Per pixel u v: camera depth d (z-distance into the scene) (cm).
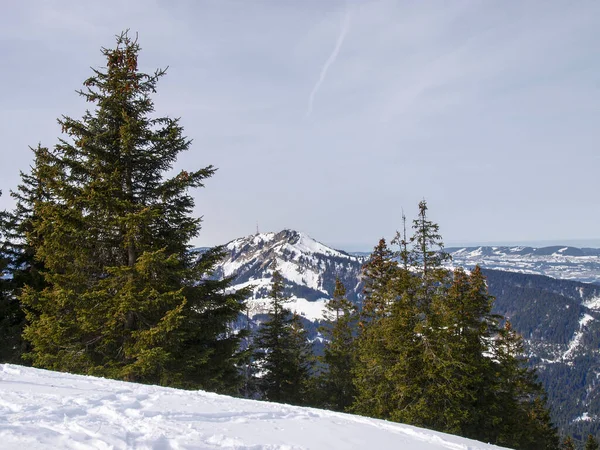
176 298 1188
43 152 1205
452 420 1530
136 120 1305
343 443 499
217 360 1375
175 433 432
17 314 1761
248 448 418
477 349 1800
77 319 1188
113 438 387
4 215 1777
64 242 1195
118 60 1320
